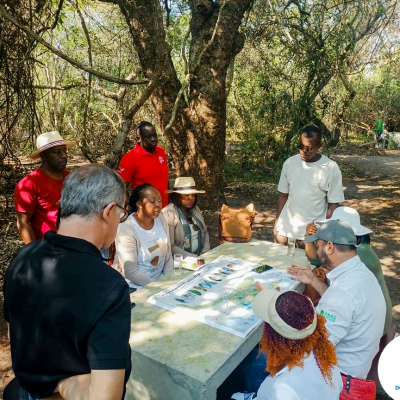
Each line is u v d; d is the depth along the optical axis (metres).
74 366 1.16
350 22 9.87
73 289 1.15
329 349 1.62
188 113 6.90
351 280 2.12
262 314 1.61
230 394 2.47
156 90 6.89
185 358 1.91
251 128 10.09
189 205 3.53
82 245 1.22
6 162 6.86
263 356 2.32
